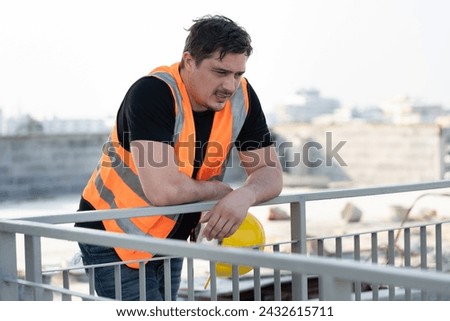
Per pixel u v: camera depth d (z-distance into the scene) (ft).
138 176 14.76
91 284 13.41
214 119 15.38
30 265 12.19
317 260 9.02
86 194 15.90
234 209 14.58
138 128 14.52
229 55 14.38
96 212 13.19
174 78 14.88
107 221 15.52
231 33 14.34
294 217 15.55
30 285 12.15
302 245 15.49
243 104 15.72
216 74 14.52
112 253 15.49
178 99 14.82
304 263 9.09
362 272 8.70
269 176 15.69
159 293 15.99
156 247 10.32
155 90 14.64
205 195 14.80
